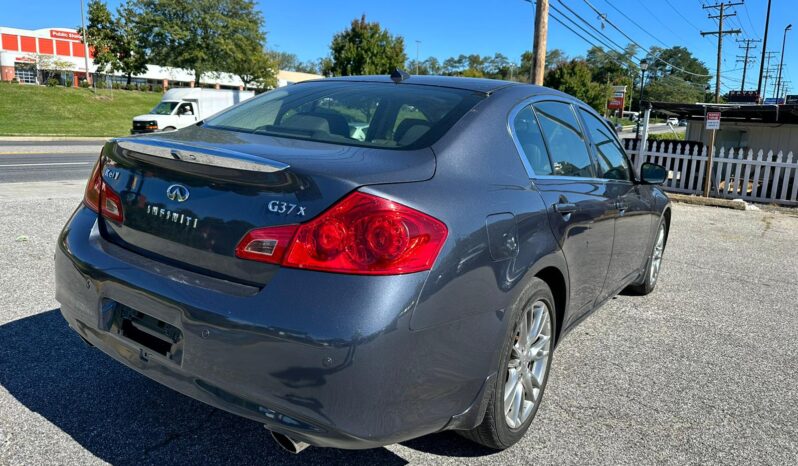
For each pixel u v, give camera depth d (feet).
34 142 79.25
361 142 8.41
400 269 6.49
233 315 6.56
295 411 6.41
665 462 8.86
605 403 10.62
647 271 16.61
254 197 6.86
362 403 6.37
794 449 9.44
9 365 10.42
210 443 8.61
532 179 9.21
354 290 6.34
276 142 8.32
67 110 119.65
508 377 8.61
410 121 8.75
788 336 14.67
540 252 8.60
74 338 11.66
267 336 6.39
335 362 6.23
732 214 36.45
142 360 7.56
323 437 6.47
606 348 13.30
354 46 136.98
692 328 14.90
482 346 7.50
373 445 6.65
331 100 9.93
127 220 8.01
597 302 12.28
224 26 144.56
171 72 170.60
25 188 29.58
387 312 6.35
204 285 6.96
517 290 8.02
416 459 8.54
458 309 7.06
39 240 18.16
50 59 192.65
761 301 17.61
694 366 12.50
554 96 11.44
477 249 7.31
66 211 22.68
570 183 10.43
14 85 134.10
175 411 9.38
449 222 7.03
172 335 7.13
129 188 8.03
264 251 6.64
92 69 241.35
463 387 7.35
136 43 142.61
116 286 7.61
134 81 233.35
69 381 10.04
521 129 9.68
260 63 153.69
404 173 7.23
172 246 7.45
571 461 8.73
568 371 11.93
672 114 55.42
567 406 10.42
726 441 9.56
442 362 6.97
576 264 10.16
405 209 6.69
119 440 8.52
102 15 158.10
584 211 10.27
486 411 8.06
